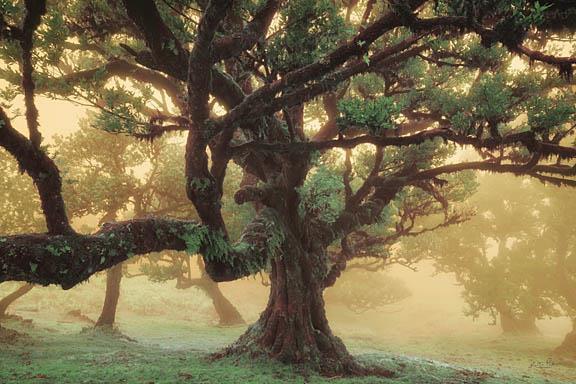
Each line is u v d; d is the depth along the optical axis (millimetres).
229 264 9484
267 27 8562
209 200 8695
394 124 7410
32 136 6113
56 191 6352
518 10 5809
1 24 5965
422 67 12016
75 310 25984
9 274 5727
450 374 12344
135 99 8352
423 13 12672
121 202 21406
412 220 17844
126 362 11547
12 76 7254
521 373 16391
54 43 6883
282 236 11812
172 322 28891
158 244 7922
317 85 7898
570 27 7672
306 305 12484
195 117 8016
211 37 6723
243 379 9664
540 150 9352
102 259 6793
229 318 29516
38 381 8969
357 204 14305
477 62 11039
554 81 11891
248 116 8195
